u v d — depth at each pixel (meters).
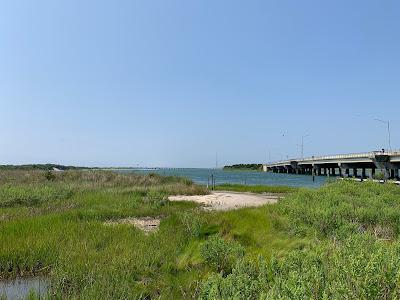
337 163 86.00
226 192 36.03
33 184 33.25
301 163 116.00
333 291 4.40
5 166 93.06
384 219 12.02
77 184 34.22
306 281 4.74
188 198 27.59
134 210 19.47
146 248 11.27
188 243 12.02
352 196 17.33
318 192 18.77
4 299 7.34
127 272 8.92
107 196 24.86
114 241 12.18
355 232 10.01
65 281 8.55
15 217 17.16
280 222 12.69
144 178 41.72
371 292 4.27
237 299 4.70
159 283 8.46
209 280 5.46
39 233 13.03
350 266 4.86
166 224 15.14
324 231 11.04
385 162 59.53
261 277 5.86
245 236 12.05
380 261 4.79
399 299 4.19
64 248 11.14
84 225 14.62
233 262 9.02
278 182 77.69
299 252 6.64
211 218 15.15
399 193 19.98
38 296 7.33
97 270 8.91
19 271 9.79
